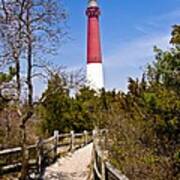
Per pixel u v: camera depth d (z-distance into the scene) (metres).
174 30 10.14
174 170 10.22
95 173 13.30
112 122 15.68
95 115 29.28
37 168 17.16
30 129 19.50
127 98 16.92
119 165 11.49
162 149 10.74
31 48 14.23
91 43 57.41
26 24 14.17
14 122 16.53
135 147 12.38
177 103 10.09
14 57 14.00
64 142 25.19
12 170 15.23
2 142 15.96
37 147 17.50
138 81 15.78
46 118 29.48
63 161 20.62
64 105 33.03
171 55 10.28
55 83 14.79
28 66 14.23
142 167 10.88
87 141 32.59
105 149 14.85
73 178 15.98
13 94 14.08
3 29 14.03
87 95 37.41
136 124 13.31
